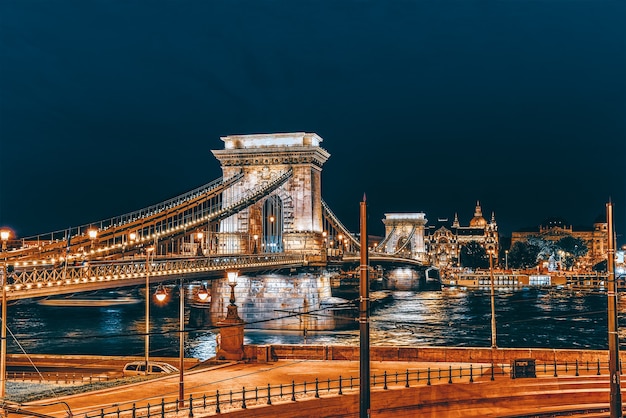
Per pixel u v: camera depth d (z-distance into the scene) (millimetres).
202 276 72938
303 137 115312
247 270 85875
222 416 32094
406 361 44531
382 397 36531
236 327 44906
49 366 61688
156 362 53031
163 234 79375
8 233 37781
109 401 34688
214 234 113812
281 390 35438
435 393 37781
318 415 35094
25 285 46281
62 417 30703
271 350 45312
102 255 62812
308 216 112750
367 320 24328
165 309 135000
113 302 152000
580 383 39969
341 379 36719
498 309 142000
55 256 56750
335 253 127438
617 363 28562
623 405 38875
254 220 114625
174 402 32469
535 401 38844
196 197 93375
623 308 140750
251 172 115375
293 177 113938
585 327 107375
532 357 43625
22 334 94188
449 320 117938
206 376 40594
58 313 127688
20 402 34250
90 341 88125
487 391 38844
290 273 104062
